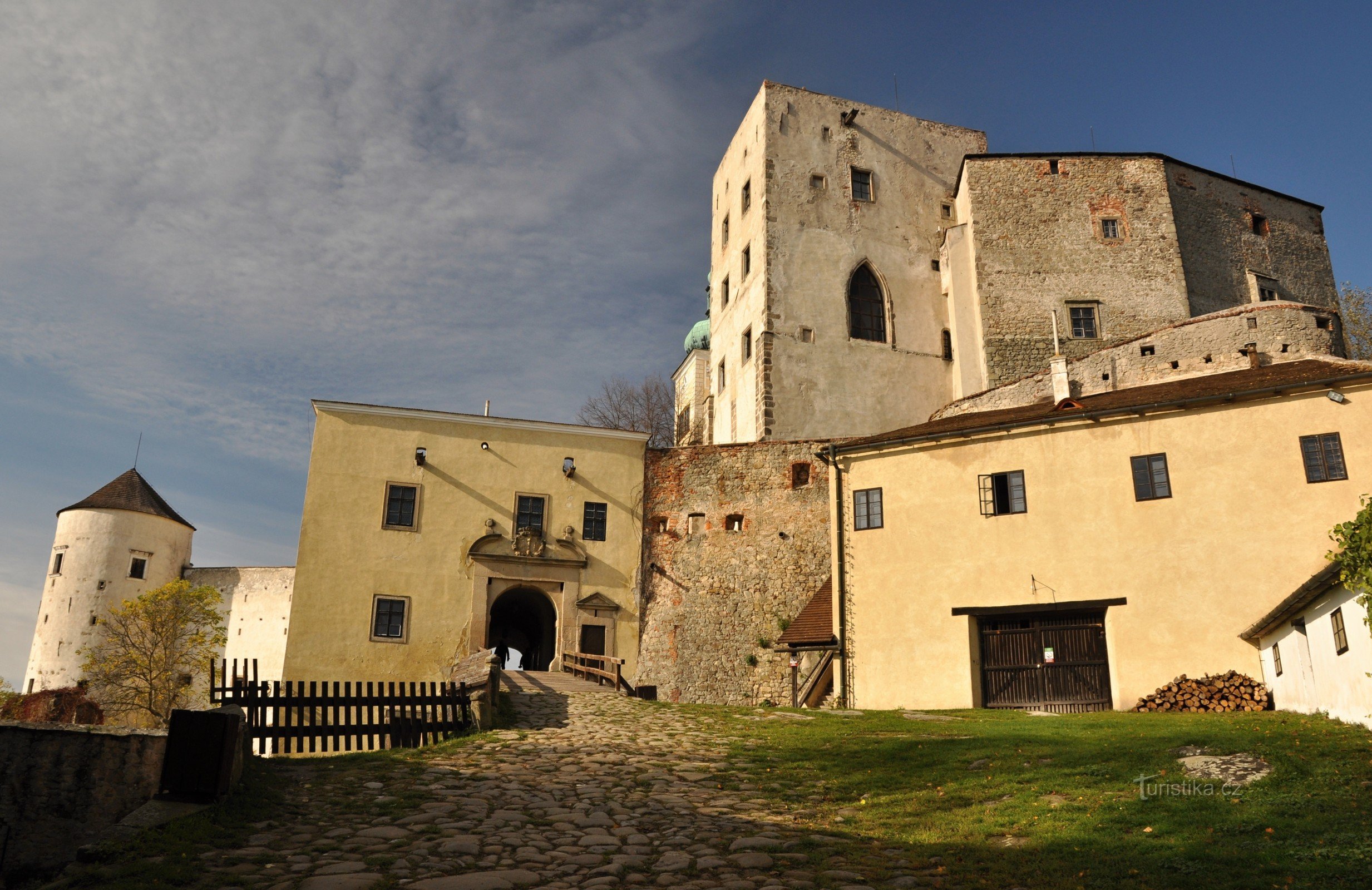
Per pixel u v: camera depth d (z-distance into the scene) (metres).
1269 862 9.49
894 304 43.19
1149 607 23.69
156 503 55.56
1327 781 12.12
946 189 46.03
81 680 48.91
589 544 35.34
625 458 36.47
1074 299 40.81
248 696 16.33
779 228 42.84
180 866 9.69
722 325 47.56
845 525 28.05
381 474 34.31
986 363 40.22
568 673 30.50
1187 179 42.91
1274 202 44.38
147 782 11.41
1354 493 22.42
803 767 15.77
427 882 9.53
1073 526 25.02
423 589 33.59
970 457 26.75
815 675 29.45
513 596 36.69
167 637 48.47
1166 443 24.55
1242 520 23.30
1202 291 41.56
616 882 9.73
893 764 15.62
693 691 33.34
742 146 47.00
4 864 10.33
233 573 52.47
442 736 17.95
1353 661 16.48
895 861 10.41
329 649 32.31
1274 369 28.50
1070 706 24.14
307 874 9.68
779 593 33.72
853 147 45.09
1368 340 47.09
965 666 25.19
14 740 10.73
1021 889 9.34
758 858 10.53
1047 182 42.34
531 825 11.84
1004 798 12.88
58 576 52.56
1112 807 11.88
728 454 35.91
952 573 26.09
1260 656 22.27
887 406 41.69
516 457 35.56
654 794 13.71
